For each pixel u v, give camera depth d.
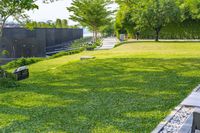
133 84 9.29
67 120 6.01
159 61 14.31
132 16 42.91
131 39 45.62
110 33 73.12
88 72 12.01
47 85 9.72
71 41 49.84
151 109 6.62
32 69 14.93
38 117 6.27
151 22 38.75
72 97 7.92
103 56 18.38
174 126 5.50
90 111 6.58
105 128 5.50
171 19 38.94
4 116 6.41
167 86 8.85
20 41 21.80
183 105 6.27
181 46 27.55
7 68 16.47
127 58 15.87
